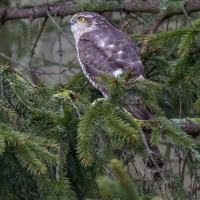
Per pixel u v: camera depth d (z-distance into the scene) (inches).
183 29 400.8
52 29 724.7
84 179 339.3
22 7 701.9
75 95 365.4
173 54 567.5
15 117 337.1
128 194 239.9
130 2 640.4
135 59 514.6
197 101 375.2
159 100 489.4
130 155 373.7
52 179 328.2
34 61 698.8
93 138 334.0
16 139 303.0
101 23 595.2
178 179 368.5
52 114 338.6
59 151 325.4
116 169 238.5
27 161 300.8
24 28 674.2
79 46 565.9
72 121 333.4
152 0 641.6
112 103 330.0
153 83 324.5
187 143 335.6
